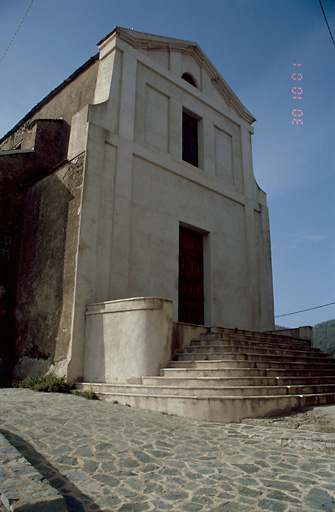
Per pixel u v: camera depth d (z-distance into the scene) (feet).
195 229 37.42
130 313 23.12
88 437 14.11
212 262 37.47
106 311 24.31
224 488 10.34
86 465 11.56
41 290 29.35
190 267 36.50
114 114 31.83
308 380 23.75
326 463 12.23
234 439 14.79
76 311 25.16
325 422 16.96
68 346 24.93
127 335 22.95
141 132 33.86
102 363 23.79
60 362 25.17
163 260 32.63
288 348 31.53
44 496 8.14
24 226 34.19
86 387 22.91
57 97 41.45
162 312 22.77
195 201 37.29
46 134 37.83
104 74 33.68
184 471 11.46
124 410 18.74
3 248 33.09
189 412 17.79
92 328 24.98
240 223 42.14
